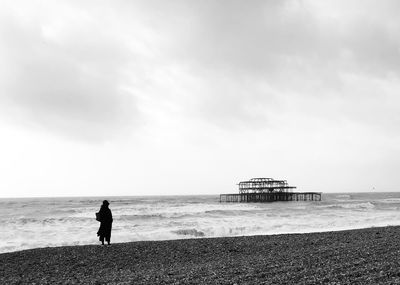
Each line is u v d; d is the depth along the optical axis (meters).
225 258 15.32
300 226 30.47
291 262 12.97
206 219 35.91
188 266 13.63
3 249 20.34
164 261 15.07
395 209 54.59
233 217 38.19
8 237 24.09
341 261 12.67
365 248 15.64
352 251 14.88
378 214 42.56
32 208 66.94
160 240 22.27
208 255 16.23
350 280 9.66
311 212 46.09
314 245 17.91
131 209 57.16
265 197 98.06
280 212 45.94
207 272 11.95
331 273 10.69
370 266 11.41
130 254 16.66
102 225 19.38
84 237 24.22
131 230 27.36
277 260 13.66
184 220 34.91
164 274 12.02
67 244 21.88
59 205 82.94
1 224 30.83
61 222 32.31
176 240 20.89
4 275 12.94
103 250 17.64
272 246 18.12
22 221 32.41
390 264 11.60
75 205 82.12
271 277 10.60
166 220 35.00
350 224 31.91
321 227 30.12
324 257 13.75
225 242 19.78
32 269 13.89
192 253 16.77
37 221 32.56
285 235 22.44
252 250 17.19
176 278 11.22
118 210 54.69
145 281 11.01
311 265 12.18
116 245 19.08
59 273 13.16
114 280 11.46
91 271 13.41
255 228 28.92
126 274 12.51
